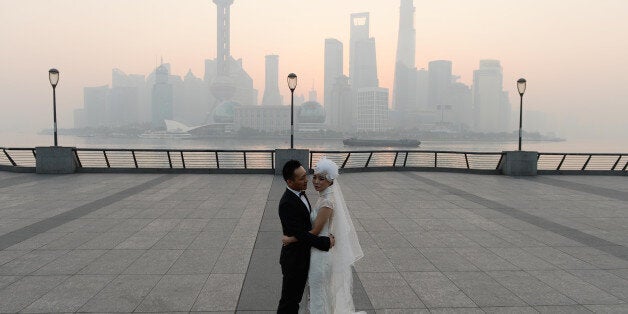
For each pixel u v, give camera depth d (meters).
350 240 4.21
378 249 7.34
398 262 6.65
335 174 3.93
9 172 17.84
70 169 17.58
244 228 8.67
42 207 10.73
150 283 5.65
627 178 17.69
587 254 7.13
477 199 12.37
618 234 8.47
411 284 5.72
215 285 5.59
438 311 4.88
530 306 5.04
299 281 3.84
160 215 9.88
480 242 7.83
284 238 3.81
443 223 9.32
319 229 3.84
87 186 14.31
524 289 5.57
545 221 9.57
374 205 11.36
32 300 5.09
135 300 5.11
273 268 6.26
